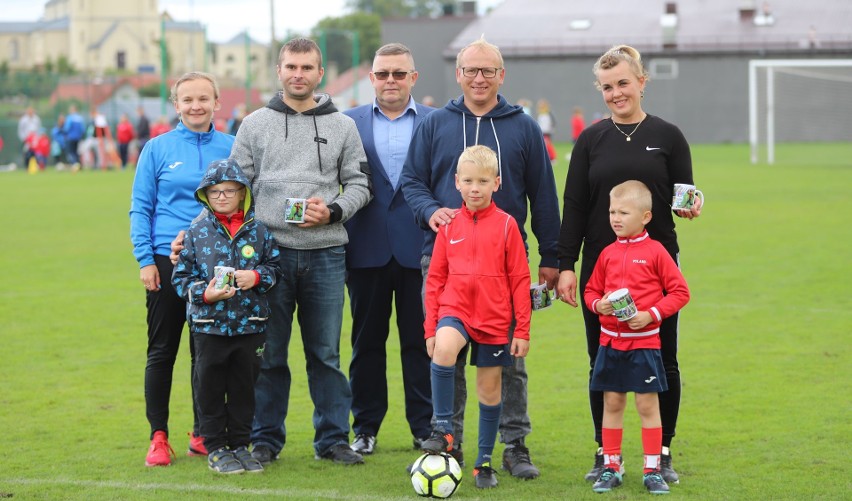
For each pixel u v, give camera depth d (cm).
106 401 700
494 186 514
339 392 576
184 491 507
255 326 534
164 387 568
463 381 559
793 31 4822
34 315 1012
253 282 526
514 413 551
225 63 10125
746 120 4831
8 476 534
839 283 1128
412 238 601
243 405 544
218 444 544
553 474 542
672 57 4881
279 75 566
